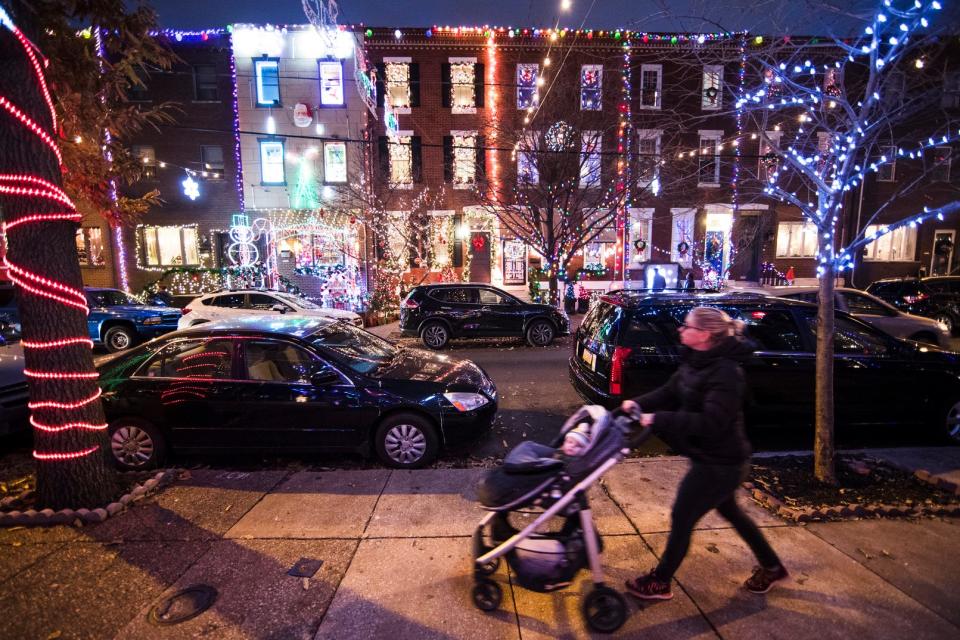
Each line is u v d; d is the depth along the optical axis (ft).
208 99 64.69
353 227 65.36
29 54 11.91
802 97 16.92
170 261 66.90
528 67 66.59
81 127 16.79
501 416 22.45
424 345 40.16
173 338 17.40
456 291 40.24
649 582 9.41
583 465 8.96
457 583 10.22
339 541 11.74
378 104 67.77
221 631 8.96
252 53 63.05
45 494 13.04
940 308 44.47
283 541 11.77
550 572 9.05
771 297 19.31
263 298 41.04
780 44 17.25
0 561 11.12
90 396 13.28
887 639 8.64
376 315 53.06
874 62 13.64
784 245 72.59
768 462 15.83
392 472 15.51
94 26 15.75
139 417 16.78
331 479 15.03
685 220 71.41
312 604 9.64
